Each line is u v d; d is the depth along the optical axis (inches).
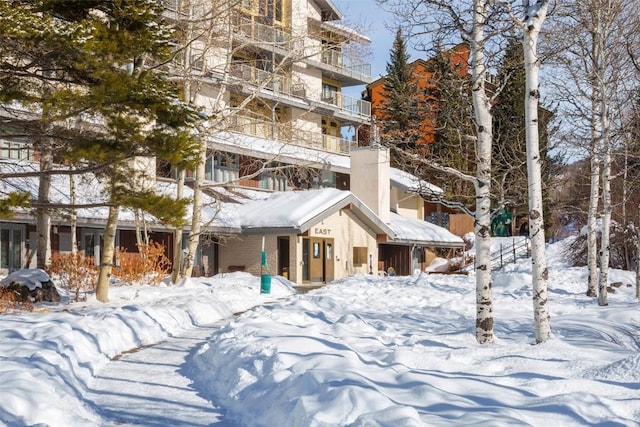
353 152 1632.6
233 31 1027.9
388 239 1530.5
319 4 1707.7
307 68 1829.5
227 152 1453.0
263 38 1346.0
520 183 745.0
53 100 517.7
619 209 1323.8
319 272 1363.2
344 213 1435.8
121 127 530.3
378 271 1599.4
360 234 1483.8
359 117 1990.7
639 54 797.2
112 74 522.6
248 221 1314.0
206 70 949.2
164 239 1252.5
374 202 1592.0
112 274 995.3
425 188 602.9
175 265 984.9
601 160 925.2
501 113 930.1
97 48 514.0
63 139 567.5
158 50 572.4
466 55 599.2
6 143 874.1
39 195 775.7
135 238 1197.1
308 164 1218.0
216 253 1376.7
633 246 1373.0
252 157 1502.2
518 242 1831.9
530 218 457.7
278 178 1659.7
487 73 522.0
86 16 588.7
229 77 1077.8
